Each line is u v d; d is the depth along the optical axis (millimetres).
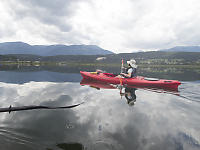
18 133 2109
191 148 1819
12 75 10633
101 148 1780
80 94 4770
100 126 2389
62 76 10727
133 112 3098
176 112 3137
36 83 7000
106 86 6547
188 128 2375
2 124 2391
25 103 3623
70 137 2021
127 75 6883
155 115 2945
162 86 6324
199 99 4348
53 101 3850
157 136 2107
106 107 3416
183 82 7996
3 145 1806
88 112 3057
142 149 1775
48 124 2434
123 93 5078
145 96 4688
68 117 2750
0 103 3570
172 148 1813
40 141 1913
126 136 2086
